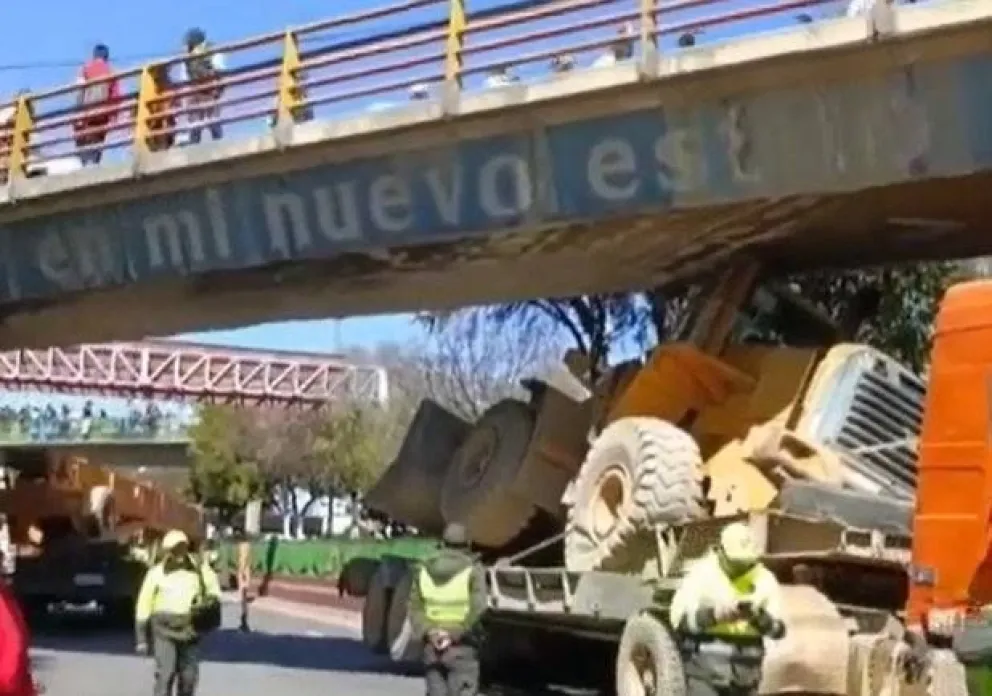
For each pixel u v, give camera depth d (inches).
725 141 669.3
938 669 467.2
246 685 817.5
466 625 540.4
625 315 1258.6
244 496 3326.8
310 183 824.3
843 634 534.6
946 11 580.1
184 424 3400.6
